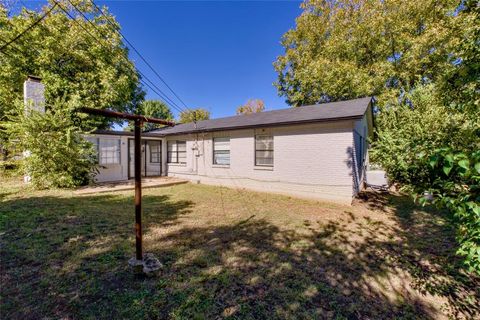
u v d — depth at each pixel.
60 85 11.25
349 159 6.91
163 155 12.86
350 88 14.11
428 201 1.88
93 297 2.30
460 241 1.73
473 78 2.48
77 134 8.38
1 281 2.52
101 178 9.92
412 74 12.91
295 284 2.67
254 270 2.97
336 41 15.13
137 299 2.29
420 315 2.21
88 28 12.47
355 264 3.20
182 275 2.79
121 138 10.78
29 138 7.51
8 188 7.85
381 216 5.66
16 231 3.99
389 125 8.65
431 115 6.44
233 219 5.26
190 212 5.80
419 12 12.83
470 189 1.50
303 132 7.80
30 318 1.99
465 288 2.66
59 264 2.93
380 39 13.98
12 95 11.20
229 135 9.92
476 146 2.85
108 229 4.26
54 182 8.02
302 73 16.20
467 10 2.71
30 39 11.51
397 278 2.86
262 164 8.98
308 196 7.71
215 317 2.09
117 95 13.27
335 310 2.24
